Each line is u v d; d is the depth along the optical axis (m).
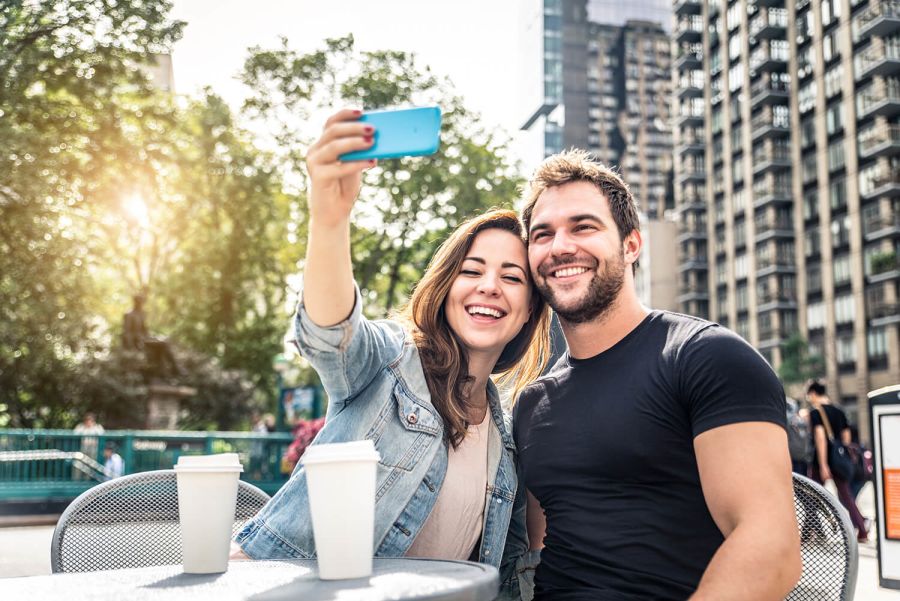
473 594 1.46
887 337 58.12
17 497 13.95
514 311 2.64
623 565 2.19
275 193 26.52
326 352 2.16
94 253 22.27
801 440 9.77
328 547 1.63
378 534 2.33
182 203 24.25
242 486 2.91
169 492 2.77
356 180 1.92
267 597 1.46
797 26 68.62
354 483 1.63
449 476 2.49
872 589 6.24
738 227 76.12
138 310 24.84
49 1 19.33
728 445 2.03
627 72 129.75
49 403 24.19
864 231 60.62
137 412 24.41
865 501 15.66
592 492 2.28
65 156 20.94
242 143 25.52
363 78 26.02
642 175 127.31
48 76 20.31
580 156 2.58
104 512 2.67
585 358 2.46
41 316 20.81
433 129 1.76
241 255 26.72
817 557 2.36
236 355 30.03
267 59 25.62
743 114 75.00
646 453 2.20
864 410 59.41
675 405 2.19
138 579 1.74
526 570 2.64
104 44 20.47
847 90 62.25
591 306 2.40
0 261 19.86
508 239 2.66
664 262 91.00
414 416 2.41
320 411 22.20
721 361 2.11
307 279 2.03
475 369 2.68
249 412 29.72
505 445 2.60
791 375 60.94
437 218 26.61
